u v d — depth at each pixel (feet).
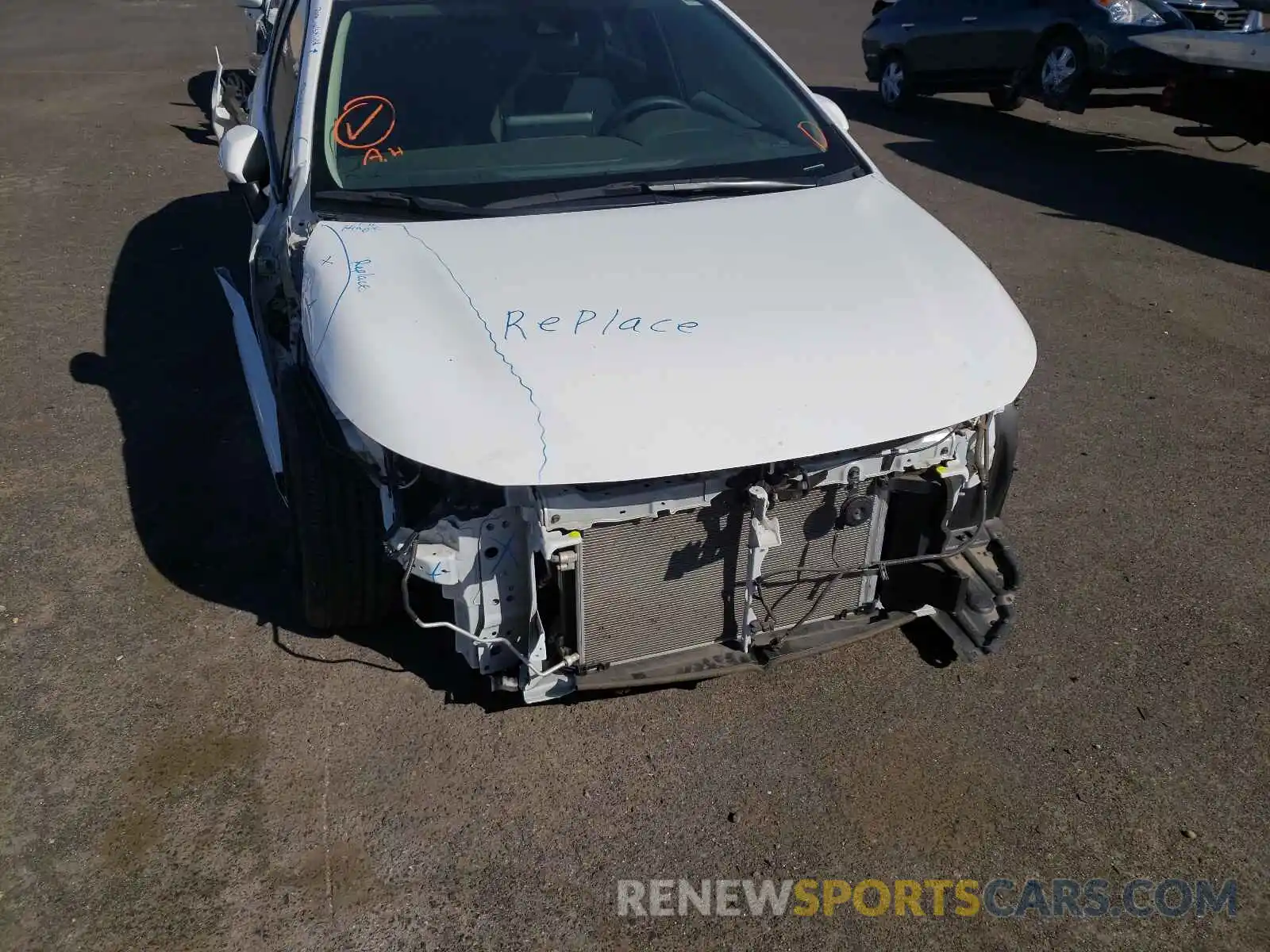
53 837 8.63
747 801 9.12
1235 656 10.82
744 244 9.73
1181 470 14.26
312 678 10.36
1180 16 29.68
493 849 8.64
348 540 9.76
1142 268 21.68
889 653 10.89
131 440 14.47
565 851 8.64
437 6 12.14
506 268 9.14
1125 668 10.66
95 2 56.13
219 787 9.14
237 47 43.37
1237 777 9.39
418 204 10.11
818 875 8.48
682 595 9.03
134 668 10.44
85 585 11.62
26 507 12.94
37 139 29.53
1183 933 8.03
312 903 8.14
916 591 9.86
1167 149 32.42
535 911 8.14
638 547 8.59
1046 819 9.00
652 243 9.66
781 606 9.48
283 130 12.25
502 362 8.14
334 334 8.63
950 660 10.75
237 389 15.90
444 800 9.08
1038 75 32.19
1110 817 9.01
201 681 10.30
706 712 10.11
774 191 10.89
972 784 9.32
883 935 8.02
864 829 8.89
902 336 8.78
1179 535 12.84
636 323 8.54
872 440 8.21
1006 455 10.22
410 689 10.27
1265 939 7.97
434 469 8.22
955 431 9.02
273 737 9.67
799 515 9.02
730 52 12.62
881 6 39.11
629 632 9.02
